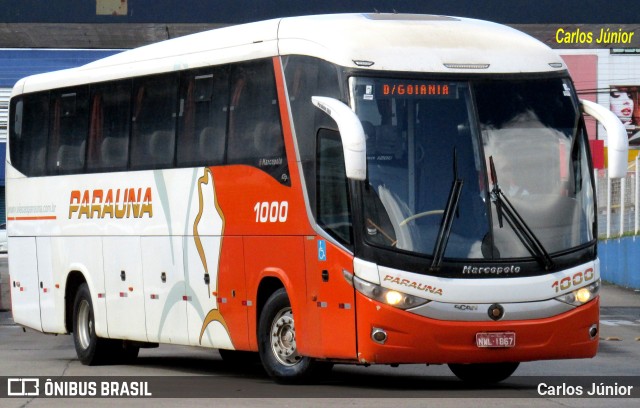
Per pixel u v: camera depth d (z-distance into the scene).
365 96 15.84
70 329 23.28
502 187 15.89
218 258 18.61
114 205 21.52
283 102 17.06
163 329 20.22
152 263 20.42
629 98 79.38
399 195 15.66
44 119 23.88
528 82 16.47
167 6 72.19
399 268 15.45
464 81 16.22
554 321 15.84
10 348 26.69
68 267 22.97
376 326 15.45
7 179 25.20
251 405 14.76
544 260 15.82
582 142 16.52
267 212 17.39
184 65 19.56
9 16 71.69
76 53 72.12
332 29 16.58
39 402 15.77
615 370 20.14
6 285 39.28
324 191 16.25
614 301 41.50
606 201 51.44
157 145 20.30
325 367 17.08
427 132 15.91
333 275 16.00
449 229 15.62
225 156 18.42
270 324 17.47
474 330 15.53
